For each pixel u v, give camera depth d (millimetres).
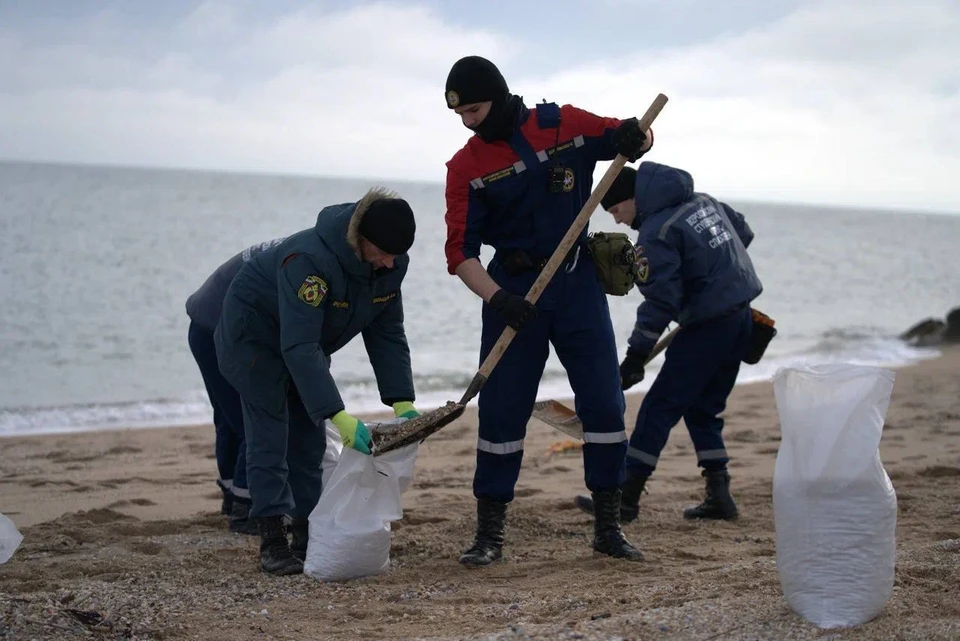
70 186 100500
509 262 4297
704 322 5219
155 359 15102
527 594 3836
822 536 3002
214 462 8148
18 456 8336
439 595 3902
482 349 4445
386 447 4090
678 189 5164
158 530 5418
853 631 2922
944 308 26094
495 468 4453
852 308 25891
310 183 166125
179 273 27516
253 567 4441
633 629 3047
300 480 4582
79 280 25203
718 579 3818
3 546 3557
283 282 4047
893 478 6480
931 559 3791
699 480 6914
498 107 4117
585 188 4352
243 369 4273
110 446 8852
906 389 11531
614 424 4402
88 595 3773
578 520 5461
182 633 3408
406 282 27266
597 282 4375
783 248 56750
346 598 3873
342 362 14492
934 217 191625
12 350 15609
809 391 3080
